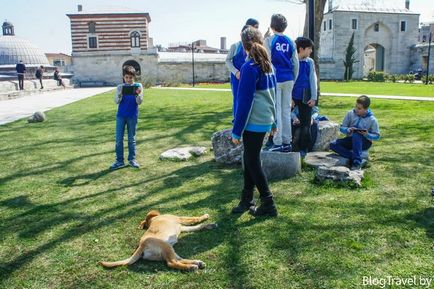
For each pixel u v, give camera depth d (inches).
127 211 190.1
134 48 1985.7
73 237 161.9
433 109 579.2
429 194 199.0
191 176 246.7
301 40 263.0
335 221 167.3
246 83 162.1
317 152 275.1
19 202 207.2
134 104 273.0
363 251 140.3
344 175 214.1
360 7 2326.5
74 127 471.8
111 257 143.9
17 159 306.5
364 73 2539.4
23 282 128.9
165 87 1533.0
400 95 888.9
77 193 220.7
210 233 159.3
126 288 122.6
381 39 2389.3
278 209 183.6
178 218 165.3
